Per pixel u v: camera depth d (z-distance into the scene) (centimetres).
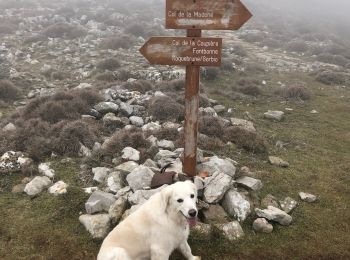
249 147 307
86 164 264
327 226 215
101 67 603
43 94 474
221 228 198
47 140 294
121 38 784
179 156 259
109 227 199
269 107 462
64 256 185
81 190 228
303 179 270
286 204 231
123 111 362
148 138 296
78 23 1013
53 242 193
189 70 208
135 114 367
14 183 249
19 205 224
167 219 161
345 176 280
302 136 369
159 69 572
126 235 159
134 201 205
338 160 313
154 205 164
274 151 319
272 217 209
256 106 463
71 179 249
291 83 588
